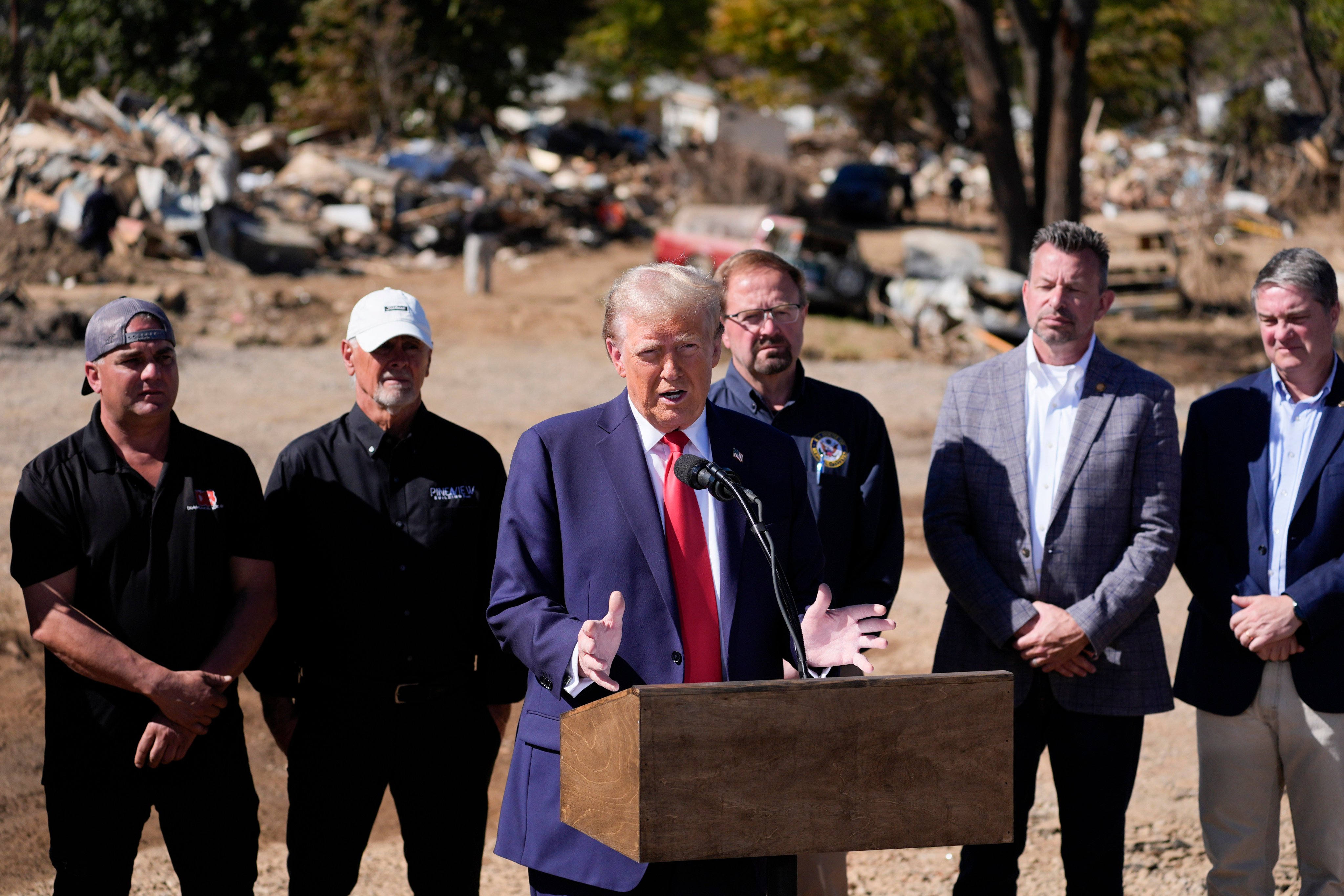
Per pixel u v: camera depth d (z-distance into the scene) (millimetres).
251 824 3213
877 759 2111
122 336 3000
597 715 2193
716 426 2861
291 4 33625
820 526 3561
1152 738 5598
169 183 20031
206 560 3117
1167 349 18156
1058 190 19000
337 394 13000
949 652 3721
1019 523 3592
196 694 3004
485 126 36438
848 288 18875
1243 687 3502
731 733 2047
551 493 2789
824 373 15602
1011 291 18016
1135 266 21000
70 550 3033
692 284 2600
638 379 2605
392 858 4371
